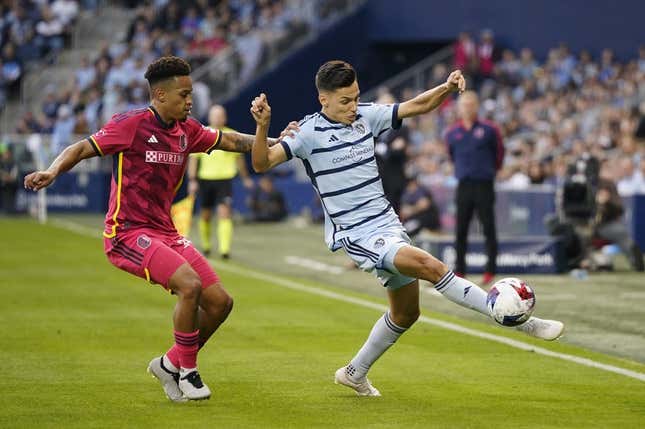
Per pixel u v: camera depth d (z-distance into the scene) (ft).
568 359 111.24
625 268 198.70
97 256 213.46
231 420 84.69
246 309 147.13
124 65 357.00
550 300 157.28
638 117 273.13
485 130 169.37
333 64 88.43
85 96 355.77
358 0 370.12
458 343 120.37
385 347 92.02
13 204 320.91
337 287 172.45
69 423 83.46
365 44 369.71
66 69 381.81
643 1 346.95
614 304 153.17
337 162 88.63
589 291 167.32
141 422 83.82
